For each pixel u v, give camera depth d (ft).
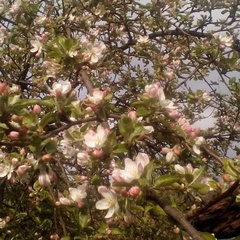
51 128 7.24
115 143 6.21
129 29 14.70
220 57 12.70
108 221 7.52
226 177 6.05
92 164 6.19
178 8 14.69
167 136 7.11
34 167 6.39
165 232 7.82
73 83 9.10
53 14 14.26
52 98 6.93
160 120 6.93
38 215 12.25
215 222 8.72
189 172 5.88
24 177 6.63
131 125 6.18
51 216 12.24
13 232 12.14
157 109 6.82
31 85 12.84
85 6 13.33
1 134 6.07
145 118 6.91
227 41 12.82
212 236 5.48
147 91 6.88
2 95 6.07
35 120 6.36
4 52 13.12
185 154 7.63
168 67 14.21
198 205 6.82
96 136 6.24
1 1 12.41
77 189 6.79
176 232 6.21
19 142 6.23
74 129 7.17
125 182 5.38
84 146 6.68
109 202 5.65
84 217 6.82
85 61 8.48
